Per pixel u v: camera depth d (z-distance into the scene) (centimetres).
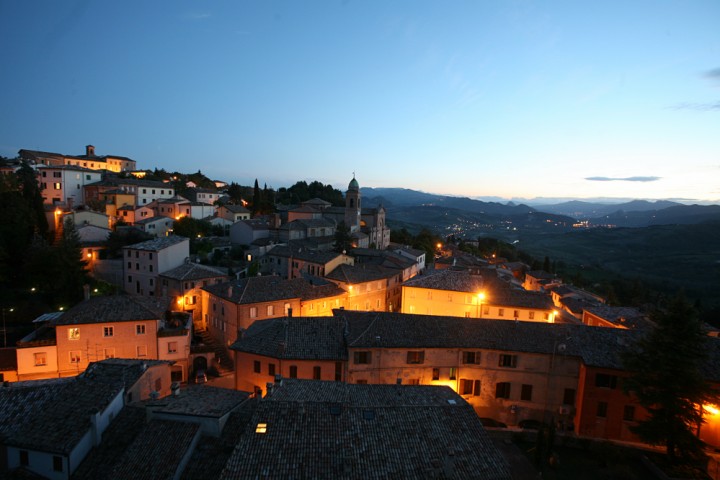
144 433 2984
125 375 3838
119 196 11056
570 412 4303
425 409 3152
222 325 6500
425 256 12362
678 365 3531
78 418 3238
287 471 2572
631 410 4062
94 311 5253
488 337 4591
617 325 6138
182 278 7150
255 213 14250
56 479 3014
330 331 4772
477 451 2834
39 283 6525
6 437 3150
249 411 3303
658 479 3462
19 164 12012
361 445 2784
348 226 12712
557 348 4341
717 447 3900
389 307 8700
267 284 6675
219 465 2816
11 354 4925
